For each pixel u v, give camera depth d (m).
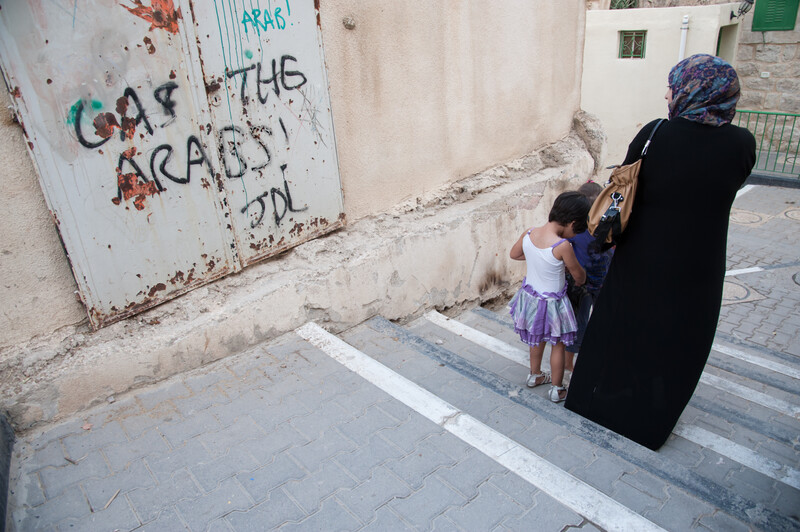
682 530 2.45
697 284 3.02
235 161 3.56
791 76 11.58
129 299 3.28
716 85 2.73
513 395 3.56
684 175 2.84
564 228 3.65
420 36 4.57
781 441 3.59
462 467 2.70
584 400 3.56
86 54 2.81
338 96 4.09
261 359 3.63
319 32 3.81
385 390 3.31
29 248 2.88
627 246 3.16
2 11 2.54
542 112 6.23
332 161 4.15
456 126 5.17
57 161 2.83
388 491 2.57
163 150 3.20
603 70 11.29
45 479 2.69
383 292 4.49
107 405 3.19
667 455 3.38
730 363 4.70
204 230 3.52
